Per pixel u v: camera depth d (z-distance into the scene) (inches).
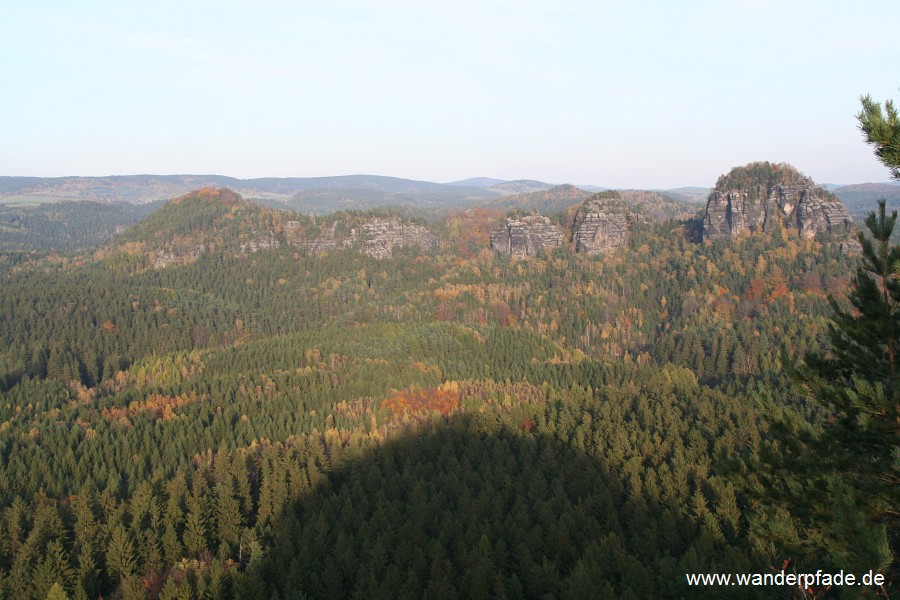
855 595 727.7
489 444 4788.4
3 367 7396.7
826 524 949.2
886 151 896.3
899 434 976.9
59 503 4082.2
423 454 4744.1
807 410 4724.4
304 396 6200.8
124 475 4581.7
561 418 5123.0
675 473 3796.8
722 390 6771.7
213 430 5300.2
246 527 3629.4
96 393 7332.7
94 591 3122.5
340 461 4603.8
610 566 2893.7
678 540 3184.1
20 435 5196.9
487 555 2987.2
